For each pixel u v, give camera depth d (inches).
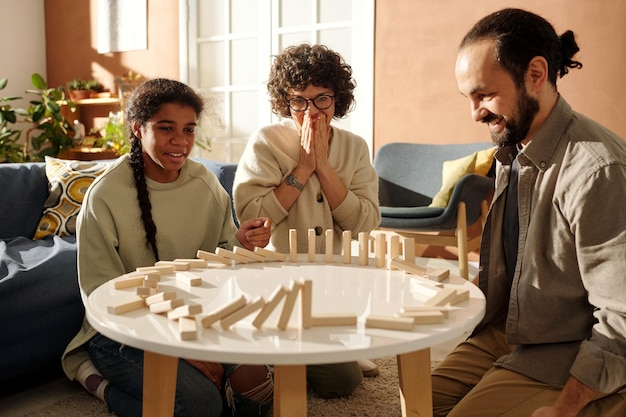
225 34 201.0
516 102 48.1
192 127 66.7
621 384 43.8
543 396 48.8
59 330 79.0
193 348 35.0
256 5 195.0
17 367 75.0
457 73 49.7
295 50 73.8
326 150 74.5
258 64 196.5
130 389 64.5
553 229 50.0
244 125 202.8
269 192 74.0
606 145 47.4
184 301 44.7
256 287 48.8
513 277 56.2
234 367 64.4
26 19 226.8
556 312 50.3
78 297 81.0
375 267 56.4
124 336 37.3
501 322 61.4
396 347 35.8
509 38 46.7
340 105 76.7
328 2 180.7
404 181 146.9
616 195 45.3
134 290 47.8
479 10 152.4
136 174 67.5
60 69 232.1
